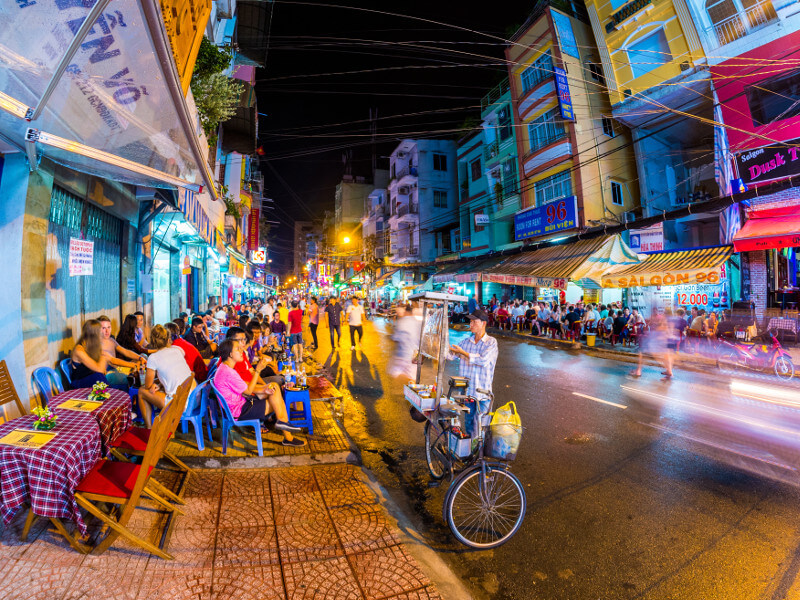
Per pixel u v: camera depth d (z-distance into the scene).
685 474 4.81
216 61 7.01
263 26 12.78
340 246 61.41
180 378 4.90
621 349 14.46
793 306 13.72
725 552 3.40
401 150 42.06
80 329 5.99
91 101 2.98
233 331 5.05
